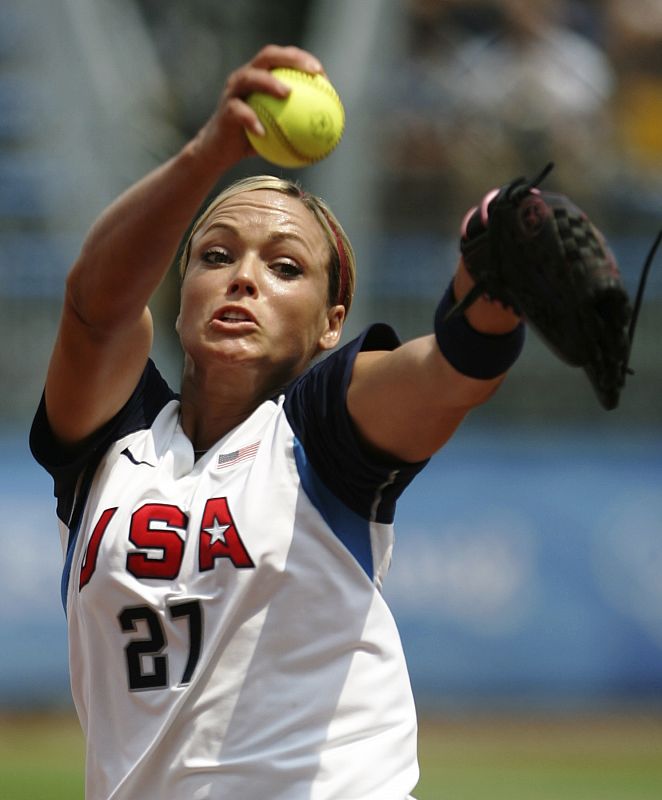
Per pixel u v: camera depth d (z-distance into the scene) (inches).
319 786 343.0
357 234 1659.7
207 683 349.7
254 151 335.9
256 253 380.8
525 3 1935.3
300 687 349.4
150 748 350.0
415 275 1750.7
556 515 1537.9
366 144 1672.0
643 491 1569.9
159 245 336.8
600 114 1923.0
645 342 1713.8
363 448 349.4
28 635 1379.2
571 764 1218.0
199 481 368.8
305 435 359.6
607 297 313.0
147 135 1669.5
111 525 365.7
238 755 345.4
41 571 1391.5
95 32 1680.6
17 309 1643.7
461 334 326.3
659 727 1422.2
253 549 350.0
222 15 1652.3
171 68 1670.8
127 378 381.4
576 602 1515.7
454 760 1235.9
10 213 1705.2
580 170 1895.9
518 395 1656.0
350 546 357.7
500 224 320.8
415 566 1481.3
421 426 342.0
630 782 1138.7
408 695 364.2
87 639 370.6
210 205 399.2
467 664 1475.1
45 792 1024.9
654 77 1953.7
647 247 1857.8
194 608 352.8
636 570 1542.8
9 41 1745.8
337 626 353.7
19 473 1414.9
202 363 380.8
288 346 380.2
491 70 1908.2
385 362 342.3
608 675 1509.6
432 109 1868.8
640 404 1681.8
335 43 1642.5
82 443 382.3
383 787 347.6
